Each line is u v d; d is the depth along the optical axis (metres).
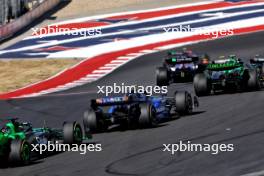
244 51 143.88
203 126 65.94
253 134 58.12
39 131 62.22
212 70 87.69
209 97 86.81
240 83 86.50
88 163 54.47
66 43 184.75
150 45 171.00
